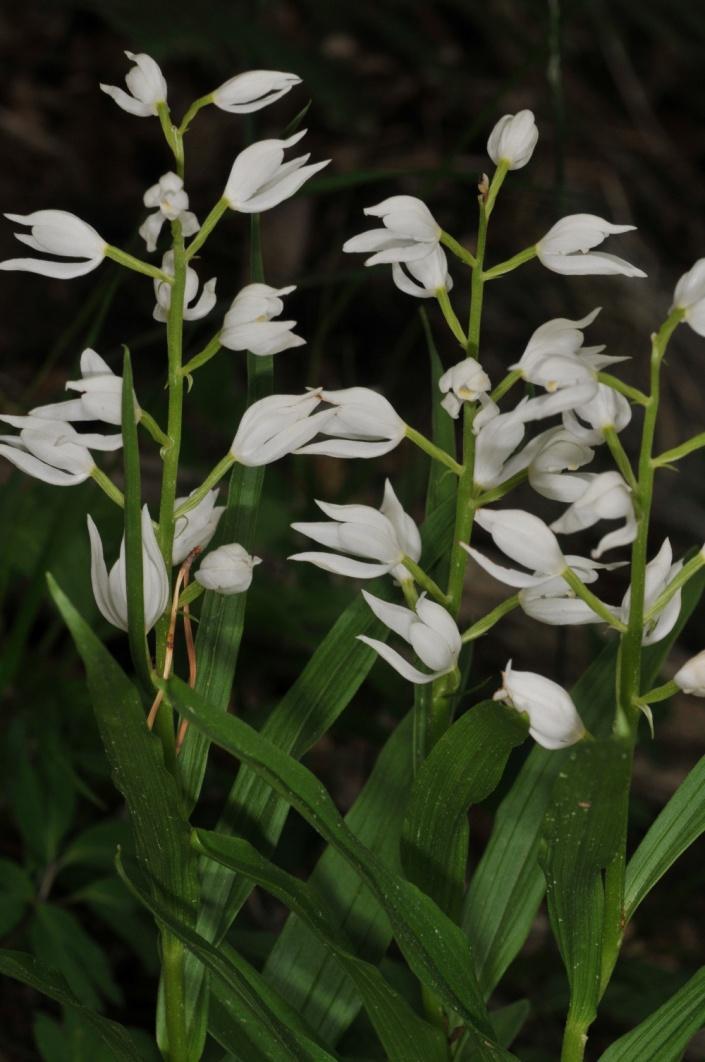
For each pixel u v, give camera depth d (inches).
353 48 70.1
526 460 25.9
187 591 25.7
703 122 73.0
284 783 24.4
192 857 25.5
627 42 74.8
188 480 42.7
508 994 33.8
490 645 46.3
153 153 65.8
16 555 33.9
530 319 59.4
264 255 60.3
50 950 29.7
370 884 24.7
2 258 59.1
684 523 53.2
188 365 25.4
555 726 24.8
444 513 27.5
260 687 40.6
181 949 25.9
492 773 25.3
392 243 25.8
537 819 27.5
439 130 67.3
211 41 54.4
